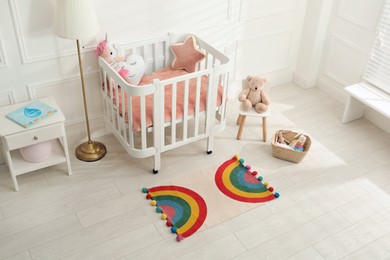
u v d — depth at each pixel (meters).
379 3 3.88
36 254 2.86
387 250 3.00
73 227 3.05
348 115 4.20
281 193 3.40
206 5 3.84
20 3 3.05
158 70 3.87
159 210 3.19
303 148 3.79
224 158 3.72
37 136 3.14
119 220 3.12
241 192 3.39
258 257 2.90
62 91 3.55
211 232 3.06
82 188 3.36
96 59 3.55
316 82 4.81
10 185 3.37
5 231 3.00
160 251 2.91
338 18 4.34
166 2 3.63
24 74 3.32
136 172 3.53
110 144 3.81
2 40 3.10
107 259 2.85
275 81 4.80
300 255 2.93
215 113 3.74
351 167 3.70
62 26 3.00
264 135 3.91
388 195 3.44
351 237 3.08
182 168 3.59
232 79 4.47
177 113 3.37
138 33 3.64
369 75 4.16
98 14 3.38
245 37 4.27
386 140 4.05
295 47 4.69
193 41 3.75
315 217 3.21
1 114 3.20
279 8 4.30
